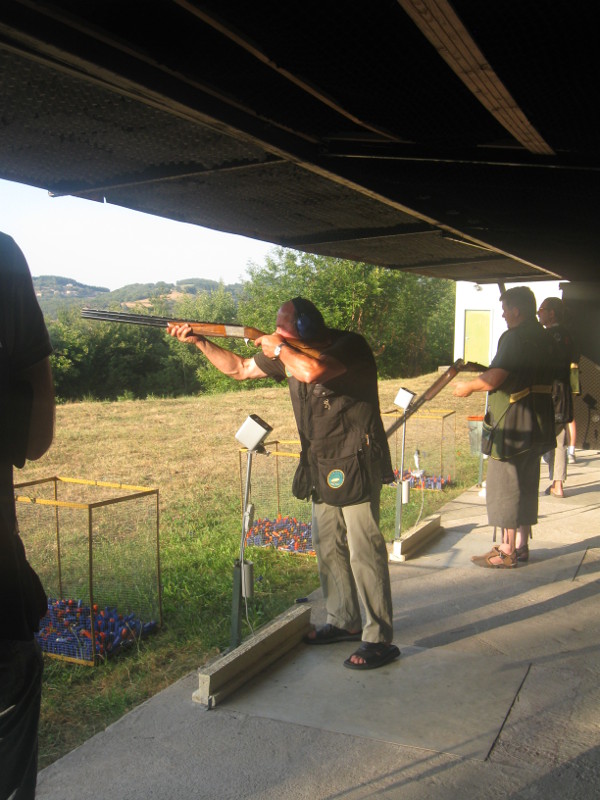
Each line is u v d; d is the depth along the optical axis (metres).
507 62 1.90
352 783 2.67
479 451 8.26
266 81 2.24
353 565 3.64
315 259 36.84
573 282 8.38
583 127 2.35
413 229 4.64
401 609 4.50
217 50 1.99
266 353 3.48
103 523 7.08
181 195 3.58
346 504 3.57
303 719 3.14
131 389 47.56
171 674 3.74
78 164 2.97
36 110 2.34
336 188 3.48
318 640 3.93
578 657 3.76
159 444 12.25
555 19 1.67
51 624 4.15
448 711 3.20
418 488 8.27
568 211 4.04
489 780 2.68
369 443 3.56
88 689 3.61
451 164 3.04
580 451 10.68
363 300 36.28
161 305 64.38
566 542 5.99
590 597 4.66
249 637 3.71
